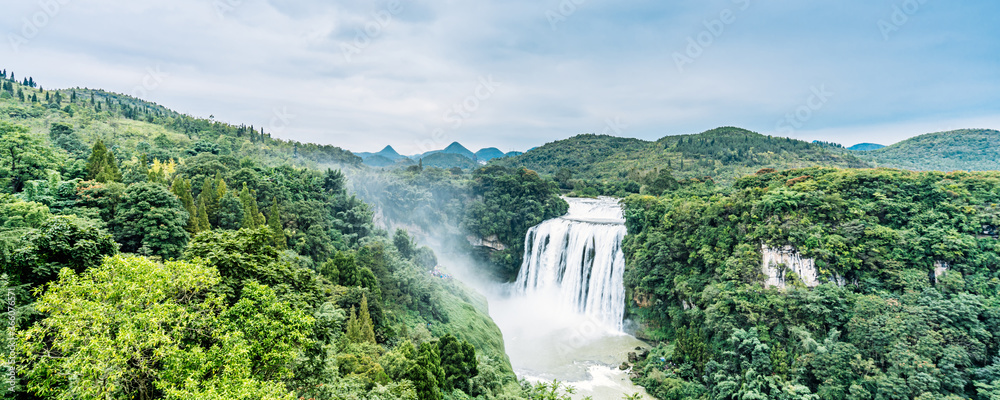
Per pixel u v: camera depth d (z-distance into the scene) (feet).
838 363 203.10
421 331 212.43
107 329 67.05
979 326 201.46
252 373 82.74
